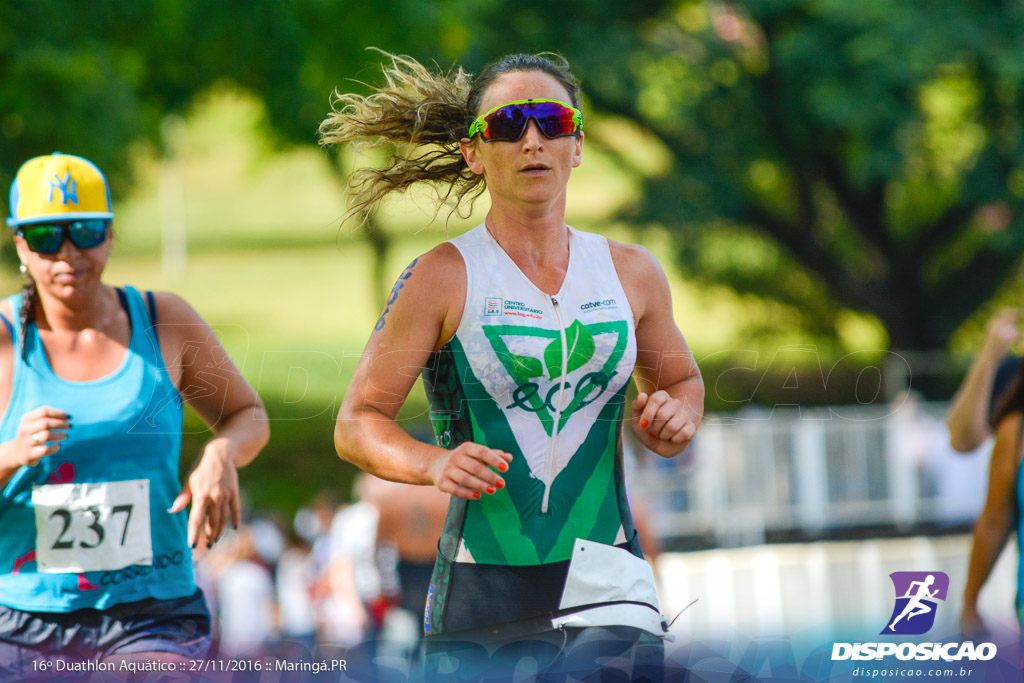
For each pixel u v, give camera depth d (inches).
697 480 1165.7
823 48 1958.7
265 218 6122.1
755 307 2358.5
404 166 371.2
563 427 325.1
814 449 1202.6
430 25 1729.8
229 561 845.2
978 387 468.1
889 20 1905.8
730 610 959.6
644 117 2214.6
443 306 319.6
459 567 329.1
